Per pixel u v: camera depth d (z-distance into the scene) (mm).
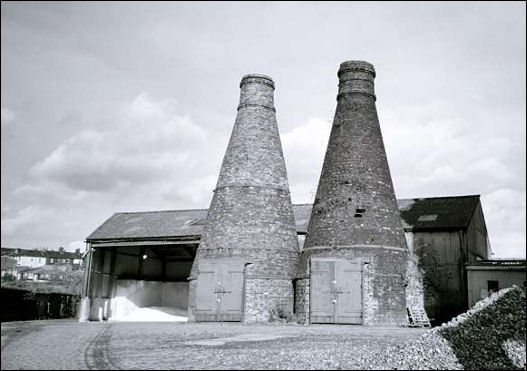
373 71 26500
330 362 10938
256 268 24016
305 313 23031
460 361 11461
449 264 30953
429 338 13195
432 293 29875
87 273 31328
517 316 14109
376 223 23328
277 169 26281
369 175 24188
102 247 32562
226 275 24031
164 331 18031
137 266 35438
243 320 23422
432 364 11109
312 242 24078
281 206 25719
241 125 26734
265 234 24641
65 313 34250
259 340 14898
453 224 31375
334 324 22328
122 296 33594
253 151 26031
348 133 25062
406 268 23281
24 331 16969
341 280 22656
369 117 25531
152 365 10438
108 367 10156
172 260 36781
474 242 33438
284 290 24156
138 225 33625
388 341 14625
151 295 35062
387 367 10734
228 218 24906
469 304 29062
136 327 20281
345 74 26266
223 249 24422
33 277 60000
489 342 12688
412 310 23000
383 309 22062
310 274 23172
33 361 10734
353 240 23031
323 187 24797
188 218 33875
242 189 25266
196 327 20438
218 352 12188
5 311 28922
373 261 22578
